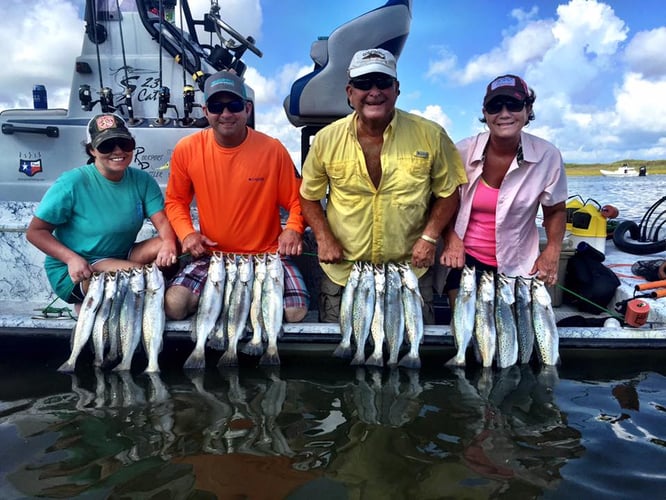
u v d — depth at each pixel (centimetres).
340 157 368
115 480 238
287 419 295
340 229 388
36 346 399
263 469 247
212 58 544
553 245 384
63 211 384
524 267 398
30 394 328
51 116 515
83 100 490
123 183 400
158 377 355
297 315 394
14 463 251
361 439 274
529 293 371
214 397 323
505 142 361
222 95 367
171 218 405
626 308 396
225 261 385
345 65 502
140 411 305
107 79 518
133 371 367
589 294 432
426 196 375
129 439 274
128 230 406
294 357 388
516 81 347
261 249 414
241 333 380
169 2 535
